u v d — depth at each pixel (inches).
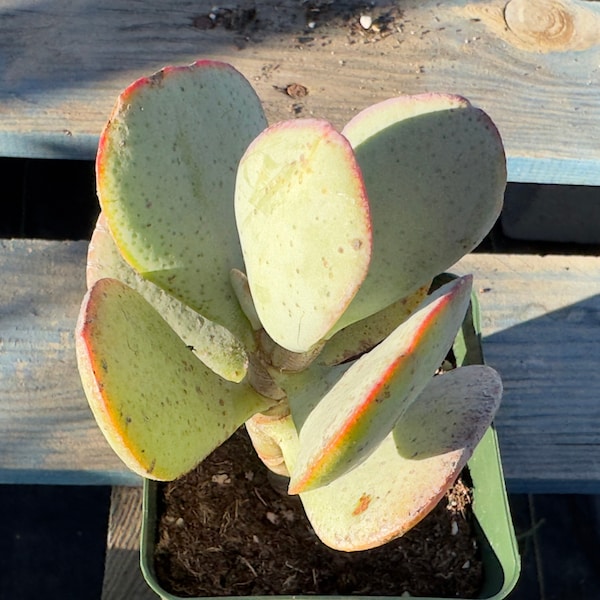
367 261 4.9
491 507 8.8
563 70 12.5
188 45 12.2
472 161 6.4
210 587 8.7
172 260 6.3
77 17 12.2
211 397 6.5
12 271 10.8
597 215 16.5
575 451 10.2
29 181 16.0
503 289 11.3
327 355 7.5
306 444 5.7
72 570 13.5
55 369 10.2
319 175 4.8
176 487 9.3
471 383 6.7
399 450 6.5
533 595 13.4
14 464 9.7
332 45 12.4
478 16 12.8
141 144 5.9
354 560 9.1
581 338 10.9
